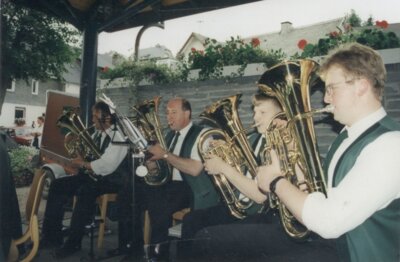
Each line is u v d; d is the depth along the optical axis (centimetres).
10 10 800
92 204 343
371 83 138
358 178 125
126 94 539
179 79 493
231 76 450
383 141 127
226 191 238
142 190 324
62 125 399
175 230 280
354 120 141
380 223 130
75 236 334
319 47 397
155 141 308
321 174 149
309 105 171
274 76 182
